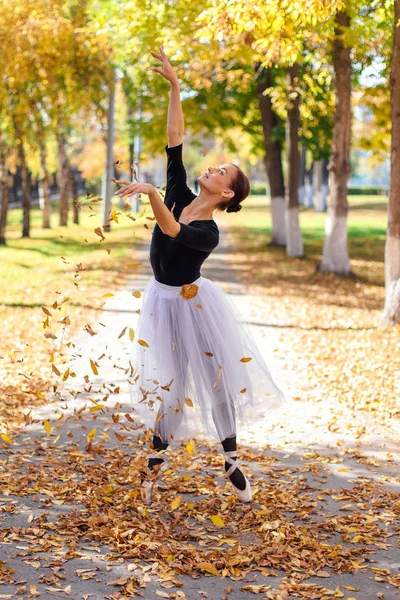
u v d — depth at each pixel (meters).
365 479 5.48
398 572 3.93
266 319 13.52
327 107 23.78
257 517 4.56
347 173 19.56
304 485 5.29
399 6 10.60
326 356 10.05
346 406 7.69
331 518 4.64
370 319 13.43
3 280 17.52
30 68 23.23
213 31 10.81
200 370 4.52
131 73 25.70
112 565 3.82
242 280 19.36
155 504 4.73
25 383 8.12
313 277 19.55
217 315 4.58
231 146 29.12
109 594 3.51
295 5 9.60
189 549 4.03
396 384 8.34
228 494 5.02
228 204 4.50
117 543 4.02
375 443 6.46
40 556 3.86
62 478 5.15
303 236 33.28
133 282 18.05
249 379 4.68
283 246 28.38
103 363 9.34
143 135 25.81
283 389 8.42
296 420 7.16
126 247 27.22
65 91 27.84
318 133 26.52
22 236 30.98
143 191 3.91
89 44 24.08
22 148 29.80
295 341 11.34
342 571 3.91
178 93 4.73
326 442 6.46
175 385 4.53
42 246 27.27
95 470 5.31
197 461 5.76
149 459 4.57
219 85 24.94
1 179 27.33
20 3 21.06
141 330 4.59
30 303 14.19
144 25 17.34
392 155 11.28
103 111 33.50
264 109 26.64
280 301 15.80
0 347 10.03
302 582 3.76
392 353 9.91
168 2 16.58
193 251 4.41
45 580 3.59
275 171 28.08
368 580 3.82
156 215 3.99
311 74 21.72
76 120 37.78
